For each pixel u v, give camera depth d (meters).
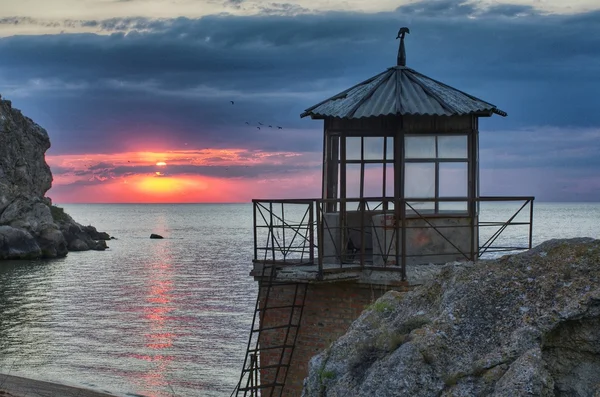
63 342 47.22
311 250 16.62
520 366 7.36
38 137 132.12
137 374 39.00
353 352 9.20
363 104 16.95
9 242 104.81
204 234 179.38
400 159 16.81
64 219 129.12
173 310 59.03
